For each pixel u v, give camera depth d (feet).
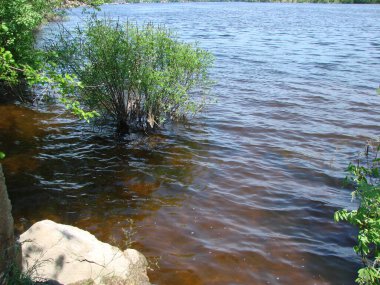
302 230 21.52
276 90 49.80
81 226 21.35
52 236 16.96
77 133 34.32
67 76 17.78
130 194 24.79
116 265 16.61
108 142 32.55
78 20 111.86
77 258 16.28
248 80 54.90
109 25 34.17
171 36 41.63
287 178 27.07
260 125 37.11
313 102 44.80
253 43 92.27
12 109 40.06
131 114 34.63
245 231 21.27
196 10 265.95
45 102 42.57
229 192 25.16
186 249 19.70
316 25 147.13
